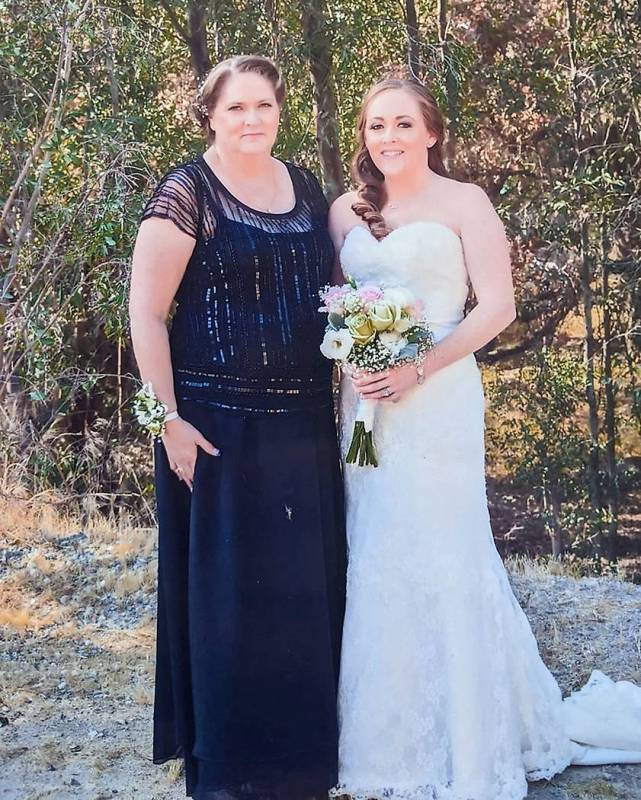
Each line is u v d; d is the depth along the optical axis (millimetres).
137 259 2891
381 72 8680
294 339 2938
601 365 11562
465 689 2965
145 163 7152
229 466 2902
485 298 3037
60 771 3320
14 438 7844
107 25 7266
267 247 2900
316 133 9086
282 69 8273
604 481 11688
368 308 2828
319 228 3084
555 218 10617
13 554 5793
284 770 2928
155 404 2814
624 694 3594
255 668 2908
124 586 5273
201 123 3051
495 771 2982
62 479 8625
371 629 3023
